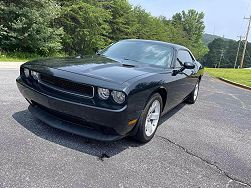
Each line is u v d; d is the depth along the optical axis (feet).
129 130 10.87
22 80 12.31
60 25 66.49
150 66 13.75
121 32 96.27
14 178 8.27
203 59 412.57
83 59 13.34
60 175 8.77
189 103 22.36
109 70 11.29
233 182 10.05
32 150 10.09
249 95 33.58
